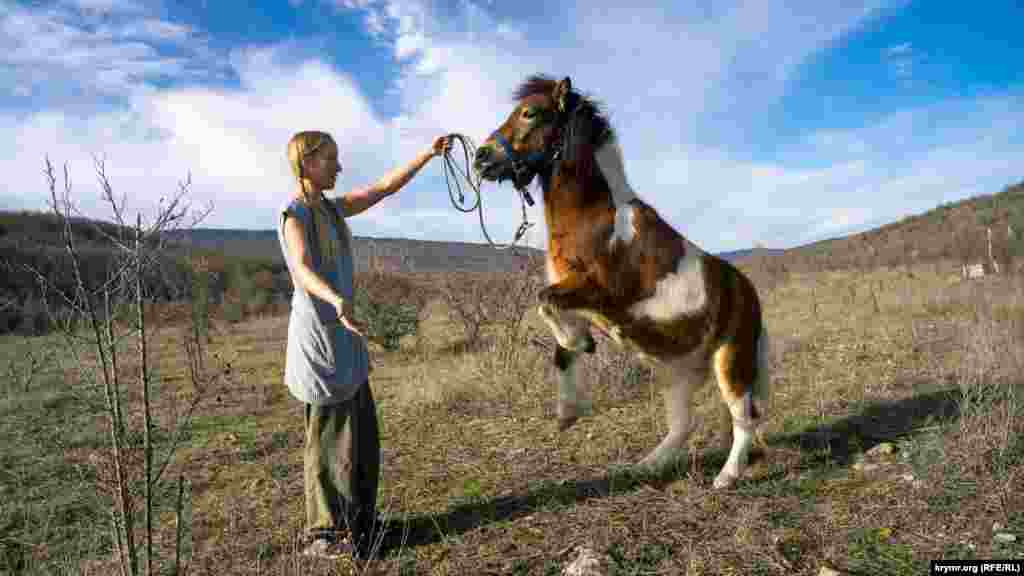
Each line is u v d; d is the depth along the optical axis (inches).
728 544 124.0
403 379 337.7
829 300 616.4
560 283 149.5
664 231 155.4
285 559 126.3
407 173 150.2
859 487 148.6
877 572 110.6
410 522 147.9
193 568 129.1
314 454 128.9
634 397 257.0
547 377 293.9
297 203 123.0
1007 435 156.7
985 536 117.8
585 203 153.6
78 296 112.2
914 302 486.3
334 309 125.4
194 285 407.5
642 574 115.2
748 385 163.2
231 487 182.5
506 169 154.4
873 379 251.3
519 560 123.8
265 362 433.4
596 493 157.9
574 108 156.6
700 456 180.1
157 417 258.5
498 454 197.0
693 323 155.2
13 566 137.6
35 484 186.4
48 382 317.1
